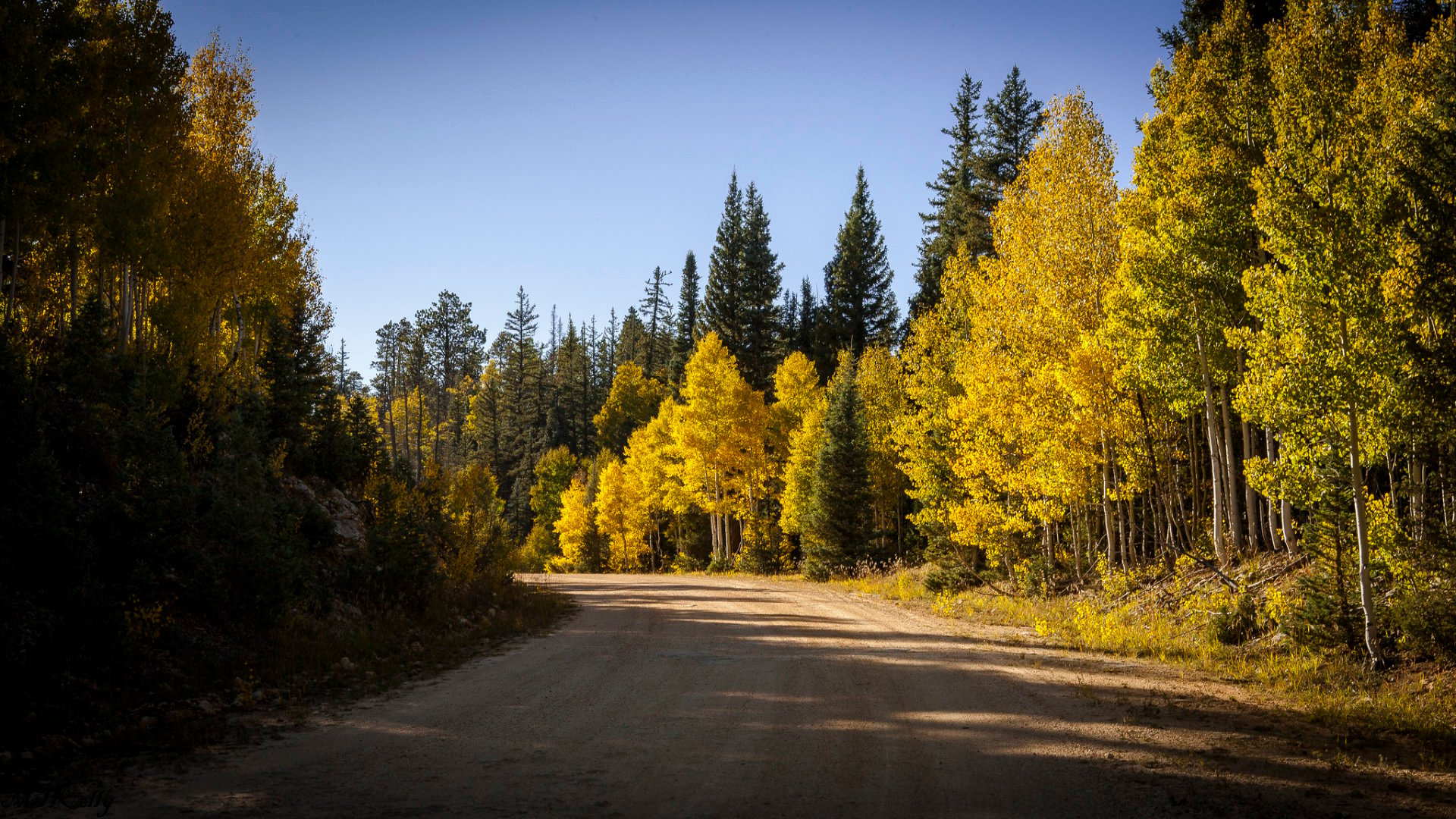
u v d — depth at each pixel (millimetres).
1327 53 14883
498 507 26328
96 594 9148
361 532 18922
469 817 5426
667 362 101938
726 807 5676
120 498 11414
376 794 5945
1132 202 18203
